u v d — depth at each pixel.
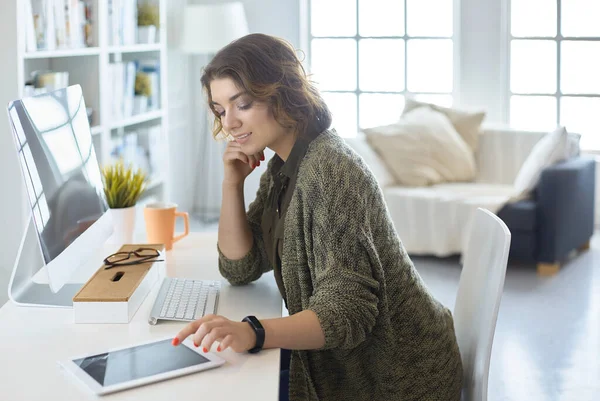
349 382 1.64
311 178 1.53
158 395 1.23
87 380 1.27
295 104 1.57
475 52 5.60
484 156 5.05
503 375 3.08
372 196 1.55
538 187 4.47
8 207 3.08
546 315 3.78
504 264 1.58
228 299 1.77
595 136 5.52
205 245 2.24
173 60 5.50
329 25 5.81
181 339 1.33
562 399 2.87
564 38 5.48
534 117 5.60
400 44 5.73
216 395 1.23
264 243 1.89
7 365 1.35
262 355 1.39
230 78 1.54
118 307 1.56
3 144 3.05
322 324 1.40
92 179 1.93
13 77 3.03
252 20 5.81
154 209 2.15
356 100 5.85
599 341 3.43
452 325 1.75
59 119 1.76
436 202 4.61
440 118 5.03
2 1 3.00
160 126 4.90
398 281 1.60
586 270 4.57
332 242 1.48
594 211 5.02
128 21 4.38
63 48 3.50
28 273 1.80
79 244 1.74
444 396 1.65
